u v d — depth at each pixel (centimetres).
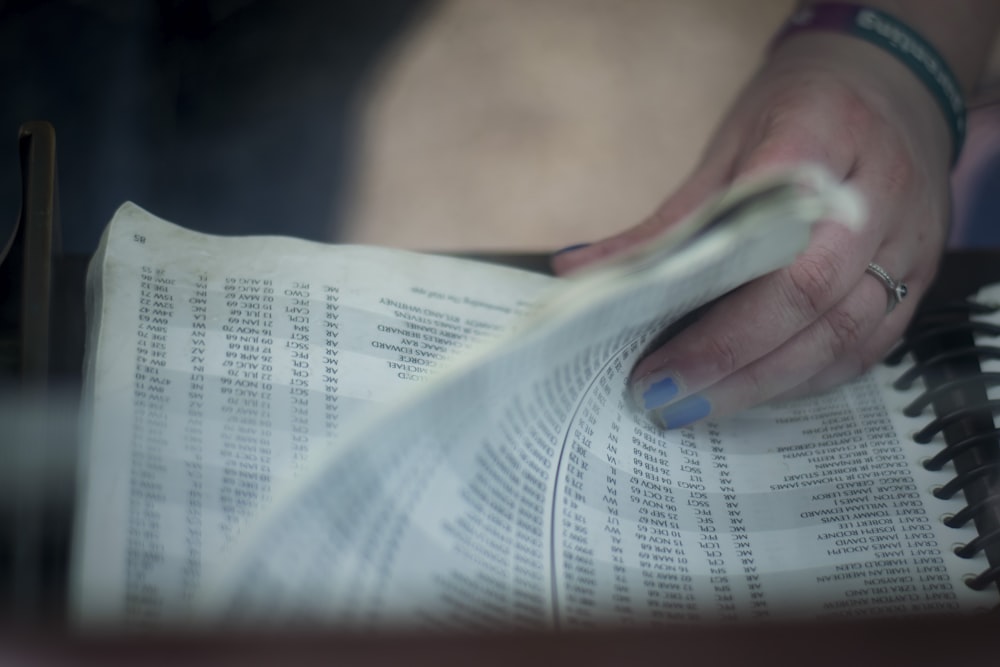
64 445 51
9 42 86
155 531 49
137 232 56
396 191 113
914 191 64
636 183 116
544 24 132
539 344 50
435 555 48
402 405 48
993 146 90
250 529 46
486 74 125
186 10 102
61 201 81
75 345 56
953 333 60
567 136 121
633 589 51
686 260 50
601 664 34
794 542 53
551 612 49
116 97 85
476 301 57
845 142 63
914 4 78
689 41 130
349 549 47
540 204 114
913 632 35
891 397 58
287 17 109
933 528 54
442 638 33
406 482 49
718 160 65
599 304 50
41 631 33
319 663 33
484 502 50
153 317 54
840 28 69
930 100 70
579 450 54
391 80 124
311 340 55
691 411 56
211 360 53
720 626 35
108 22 88
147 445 51
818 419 58
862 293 59
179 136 96
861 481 55
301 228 92
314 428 52
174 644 33
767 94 66
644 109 123
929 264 63
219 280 56
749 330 56
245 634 33
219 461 51
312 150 98
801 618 36
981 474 54
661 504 54
